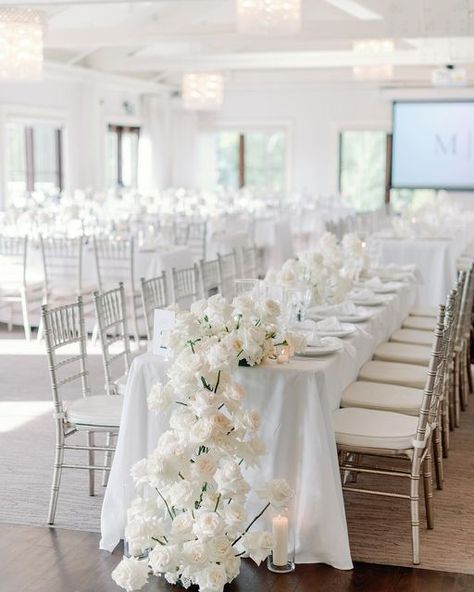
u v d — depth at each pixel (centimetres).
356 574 355
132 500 367
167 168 1753
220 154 1778
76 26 1252
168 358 368
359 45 1102
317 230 1377
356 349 453
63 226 925
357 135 1702
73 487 445
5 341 802
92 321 839
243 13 687
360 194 1714
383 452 367
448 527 401
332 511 357
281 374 355
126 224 955
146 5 1286
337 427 376
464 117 1581
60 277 823
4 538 386
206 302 358
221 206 1301
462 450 512
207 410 319
